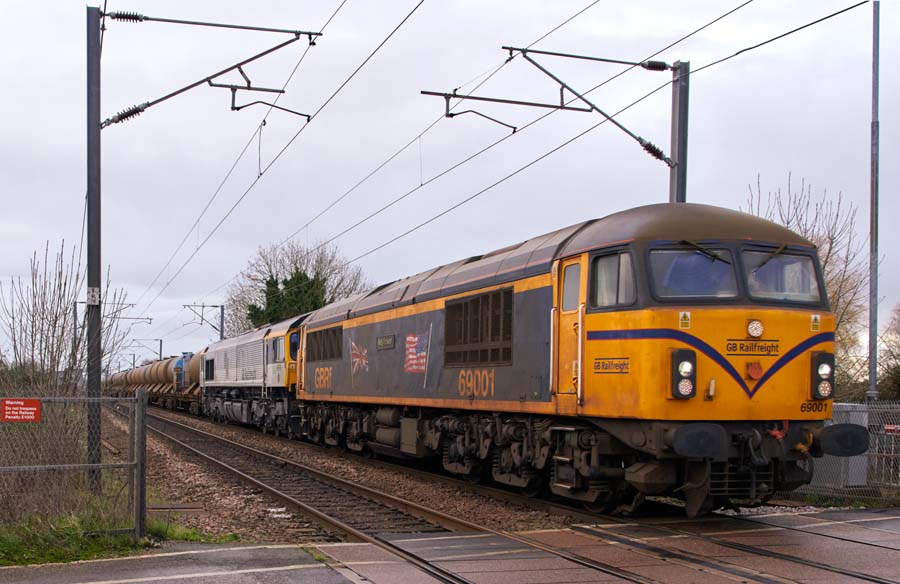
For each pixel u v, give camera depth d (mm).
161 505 12922
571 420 12266
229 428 36156
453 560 8750
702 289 10461
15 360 11398
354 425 21938
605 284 11055
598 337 10992
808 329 10609
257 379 32250
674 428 9938
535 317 12680
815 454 10719
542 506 12609
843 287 22641
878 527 10484
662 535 10000
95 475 10070
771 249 10820
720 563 8484
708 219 10852
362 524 11664
